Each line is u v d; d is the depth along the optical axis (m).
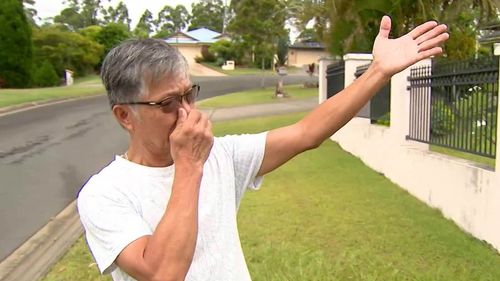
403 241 4.84
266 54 32.91
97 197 1.44
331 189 6.99
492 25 8.95
